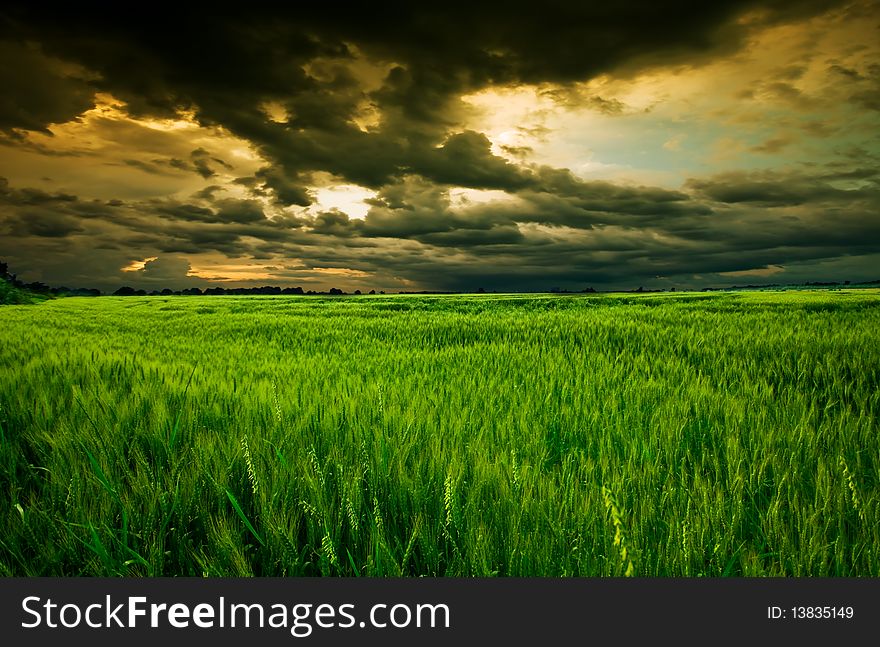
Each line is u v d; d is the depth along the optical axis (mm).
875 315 15078
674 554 2260
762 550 2408
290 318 17938
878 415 4555
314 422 3684
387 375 5992
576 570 2283
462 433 3568
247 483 2889
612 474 2986
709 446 3660
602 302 31250
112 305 35500
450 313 20094
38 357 6805
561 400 4754
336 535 2477
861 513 2469
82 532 2516
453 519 2436
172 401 4270
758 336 9711
